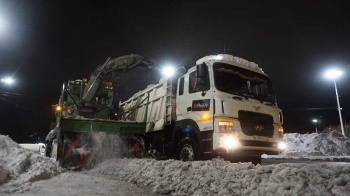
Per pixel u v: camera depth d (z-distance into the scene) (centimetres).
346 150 1689
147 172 695
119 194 528
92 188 571
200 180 557
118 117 1215
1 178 550
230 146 715
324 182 414
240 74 830
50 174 671
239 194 479
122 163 848
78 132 938
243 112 766
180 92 892
